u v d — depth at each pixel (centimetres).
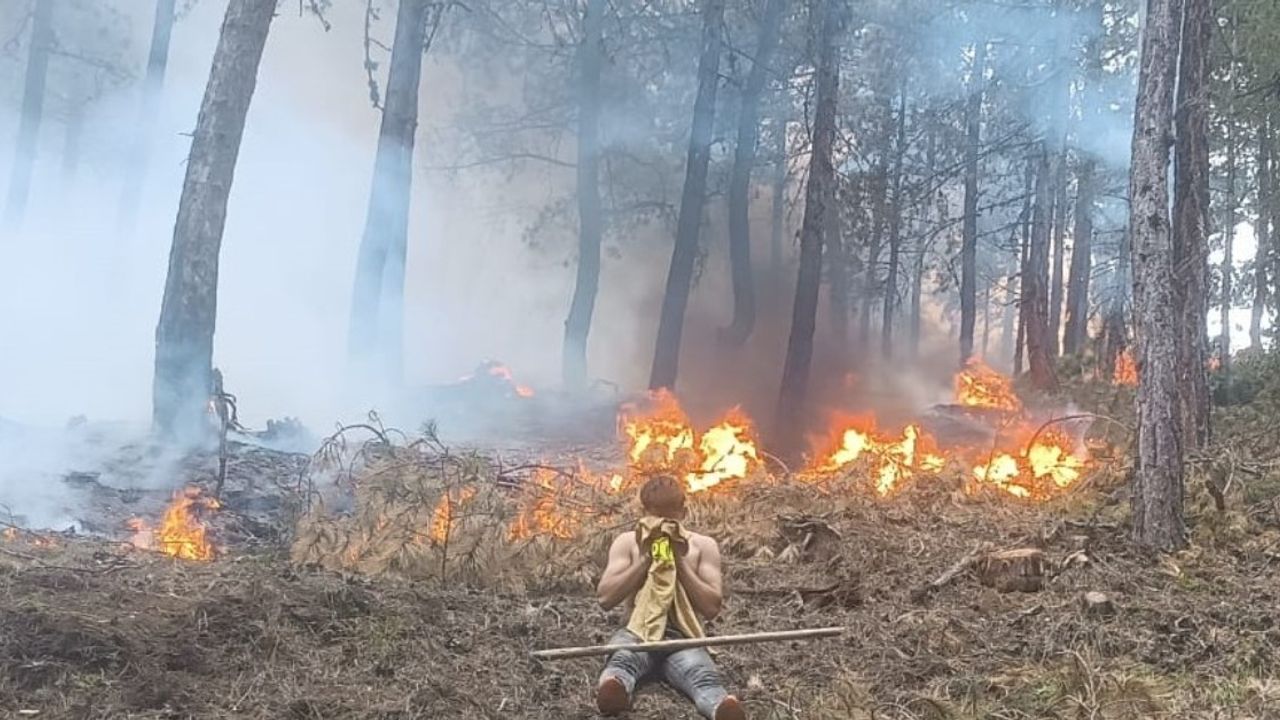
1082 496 964
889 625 643
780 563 789
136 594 584
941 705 519
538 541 755
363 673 528
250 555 788
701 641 500
